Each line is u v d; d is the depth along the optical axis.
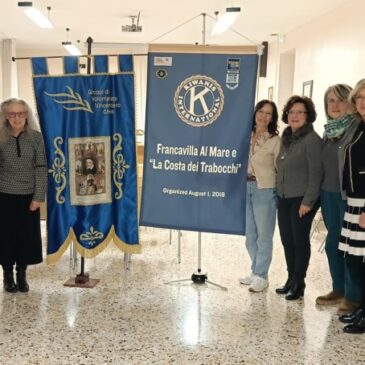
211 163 3.23
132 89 3.29
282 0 6.03
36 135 3.35
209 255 4.55
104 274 3.94
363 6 5.28
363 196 2.78
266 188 3.52
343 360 2.57
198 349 2.66
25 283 3.51
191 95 3.18
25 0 6.46
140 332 2.86
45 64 3.29
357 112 2.88
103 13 7.21
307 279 3.88
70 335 2.80
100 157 3.38
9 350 2.62
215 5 6.55
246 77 3.12
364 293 2.90
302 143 3.26
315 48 6.97
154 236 5.30
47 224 3.44
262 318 3.10
